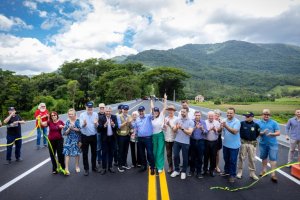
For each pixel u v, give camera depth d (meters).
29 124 14.80
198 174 7.43
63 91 79.50
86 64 121.81
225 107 69.56
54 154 7.74
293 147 8.80
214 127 7.47
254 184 6.97
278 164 9.19
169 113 7.98
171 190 6.44
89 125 7.67
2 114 57.50
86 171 7.62
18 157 9.27
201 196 6.08
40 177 7.45
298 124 8.66
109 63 132.38
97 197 5.99
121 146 8.00
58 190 6.43
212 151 7.54
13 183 6.94
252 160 7.45
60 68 121.12
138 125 7.86
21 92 61.25
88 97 102.50
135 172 7.93
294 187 6.75
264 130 7.47
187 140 7.41
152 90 138.12
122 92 99.44
